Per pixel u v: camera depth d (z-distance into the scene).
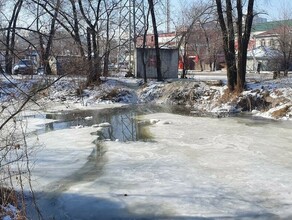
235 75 25.69
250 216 8.78
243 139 15.88
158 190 10.30
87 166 12.38
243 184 10.65
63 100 27.69
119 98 29.25
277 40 62.06
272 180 10.90
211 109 25.27
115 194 10.10
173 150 14.23
